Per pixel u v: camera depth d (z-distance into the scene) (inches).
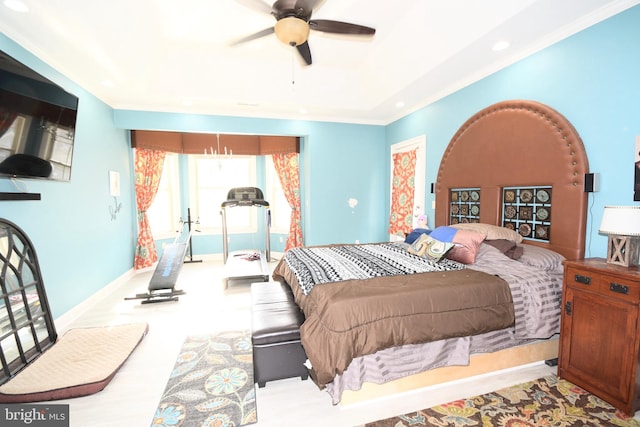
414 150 184.4
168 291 157.6
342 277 83.5
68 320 119.3
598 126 88.3
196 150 231.8
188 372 85.9
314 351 65.6
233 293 155.6
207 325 117.2
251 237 256.1
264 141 239.8
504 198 120.9
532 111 106.1
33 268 97.4
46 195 108.8
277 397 75.2
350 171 212.7
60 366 85.0
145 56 127.1
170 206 237.1
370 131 214.5
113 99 161.2
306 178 217.5
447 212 150.4
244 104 172.9
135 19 102.8
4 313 85.3
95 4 87.9
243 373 85.4
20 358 86.7
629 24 80.4
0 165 79.7
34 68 103.9
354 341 64.2
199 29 123.8
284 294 101.5
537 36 100.0
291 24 84.5
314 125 203.8
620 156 83.4
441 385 77.7
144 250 200.8
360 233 218.2
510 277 81.5
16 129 84.0
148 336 108.0
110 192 164.2
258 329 76.6
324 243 211.5
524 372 82.8
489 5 91.9
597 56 87.6
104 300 146.1
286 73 162.1
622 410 66.1
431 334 69.4
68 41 101.0
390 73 149.7
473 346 76.3
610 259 73.4
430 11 109.0
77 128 130.9
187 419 67.6
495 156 121.3
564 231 96.8
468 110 136.8
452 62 119.8
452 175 145.5
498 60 117.8
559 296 82.7
